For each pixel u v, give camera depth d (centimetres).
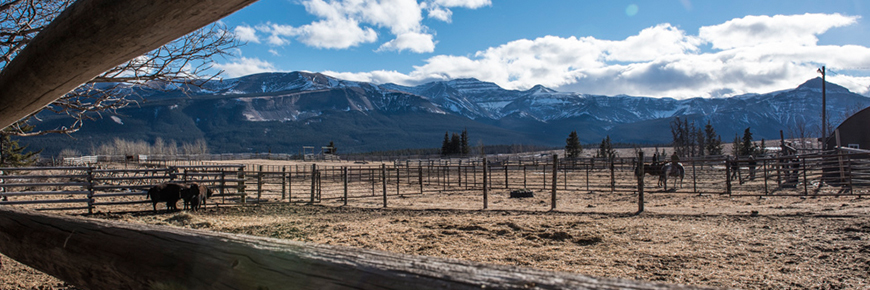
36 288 476
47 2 473
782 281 478
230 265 109
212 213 1202
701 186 1791
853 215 862
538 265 579
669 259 592
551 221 934
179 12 102
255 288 102
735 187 1694
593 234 771
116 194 1266
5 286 479
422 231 826
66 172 2339
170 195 1211
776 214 941
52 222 179
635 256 614
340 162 6525
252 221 1016
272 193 1848
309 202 1472
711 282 485
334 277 91
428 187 2073
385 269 87
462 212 1150
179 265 120
